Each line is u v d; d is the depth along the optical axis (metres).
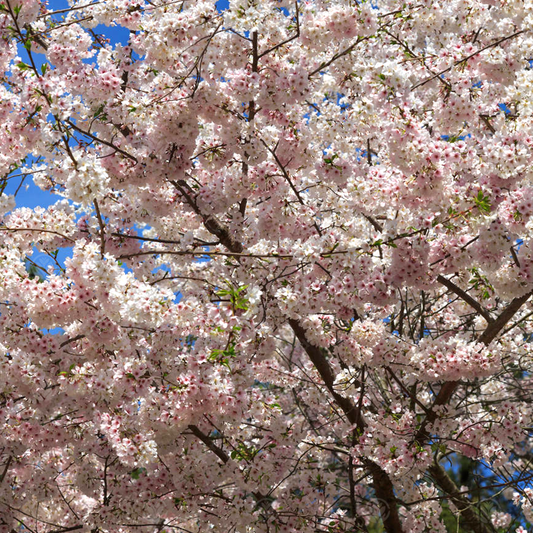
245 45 4.66
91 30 5.19
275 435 5.49
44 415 4.91
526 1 4.75
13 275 4.14
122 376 4.39
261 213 5.23
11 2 4.39
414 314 7.83
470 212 4.62
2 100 4.25
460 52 4.85
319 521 6.29
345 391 5.59
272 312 5.09
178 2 4.54
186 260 5.78
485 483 9.02
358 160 5.59
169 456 5.37
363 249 4.62
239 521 5.32
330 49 5.51
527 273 4.99
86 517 5.53
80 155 3.66
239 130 4.98
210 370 4.22
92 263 3.87
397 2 5.39
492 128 5.20
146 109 4.57
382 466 5.52
